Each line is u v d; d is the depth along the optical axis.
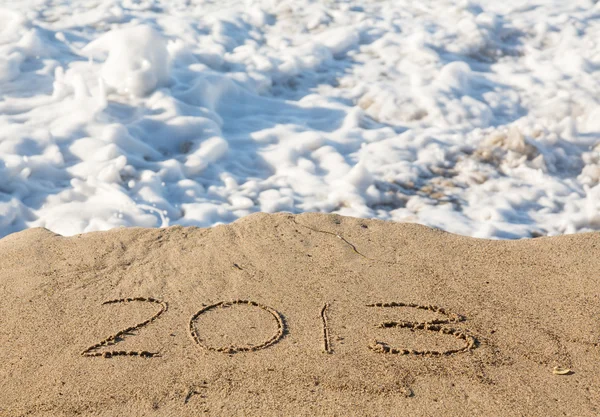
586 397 1.64
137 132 3.09
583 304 1.88
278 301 1.88
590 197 2.87
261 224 2.17
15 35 3.80
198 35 4.07
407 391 1.65
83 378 1.68
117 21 4.16
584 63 3.93
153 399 1.63
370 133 3.32
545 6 4.61
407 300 1.89
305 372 1.69
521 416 1.60
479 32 4.20
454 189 2.92
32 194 2.74
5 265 2.00
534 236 2.66
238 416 1.60
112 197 2.73
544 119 3.47
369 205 2.81
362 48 4.12
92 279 1.95
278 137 3.23
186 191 2.82
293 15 4.44
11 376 1.68
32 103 3.23
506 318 1.84
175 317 1.84
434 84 3.72
